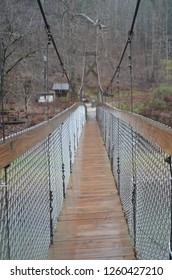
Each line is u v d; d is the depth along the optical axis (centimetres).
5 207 96
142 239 160
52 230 206
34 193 143
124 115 241
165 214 115
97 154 514
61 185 274
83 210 263
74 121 526
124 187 249
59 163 259
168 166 110
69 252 190
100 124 861
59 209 254
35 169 146
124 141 245
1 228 92
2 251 93
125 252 190
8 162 93
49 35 270
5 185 95
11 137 104
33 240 140
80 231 221
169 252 107
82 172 396
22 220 118
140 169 165
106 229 225
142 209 160
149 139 133
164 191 116
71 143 428
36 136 141
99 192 312
